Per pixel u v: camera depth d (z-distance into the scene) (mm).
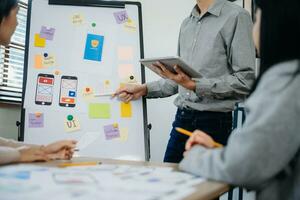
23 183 646
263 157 680
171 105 2523
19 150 1087
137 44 1979
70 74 1887
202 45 1756
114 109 1878
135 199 554
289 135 692
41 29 1902
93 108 1864
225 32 1686
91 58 1921
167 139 2523
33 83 1850
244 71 1621
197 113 1709
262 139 679
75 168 883
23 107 1818
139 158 1832
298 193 726
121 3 2004
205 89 1574
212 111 1683
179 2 2580
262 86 753
